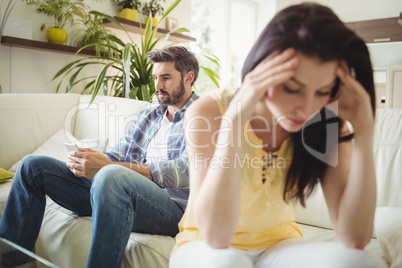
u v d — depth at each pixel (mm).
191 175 792
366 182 711
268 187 771
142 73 2742
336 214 783
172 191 1292
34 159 1255
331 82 634
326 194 804
